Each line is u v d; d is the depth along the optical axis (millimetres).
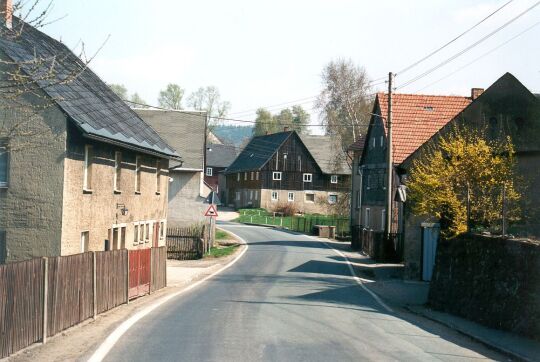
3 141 12422
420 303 20469
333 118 71062
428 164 26453
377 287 24469
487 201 20375
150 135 31328
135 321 13906
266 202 86938
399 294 22562
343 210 70812
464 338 13672
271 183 87250
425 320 16516
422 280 27188
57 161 20047
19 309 10180
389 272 30656
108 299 15484
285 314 15742
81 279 13289
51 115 19969
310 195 88500
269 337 12211
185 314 15273
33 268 10711
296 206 83750
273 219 74750
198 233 37688
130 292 17781
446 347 12117
